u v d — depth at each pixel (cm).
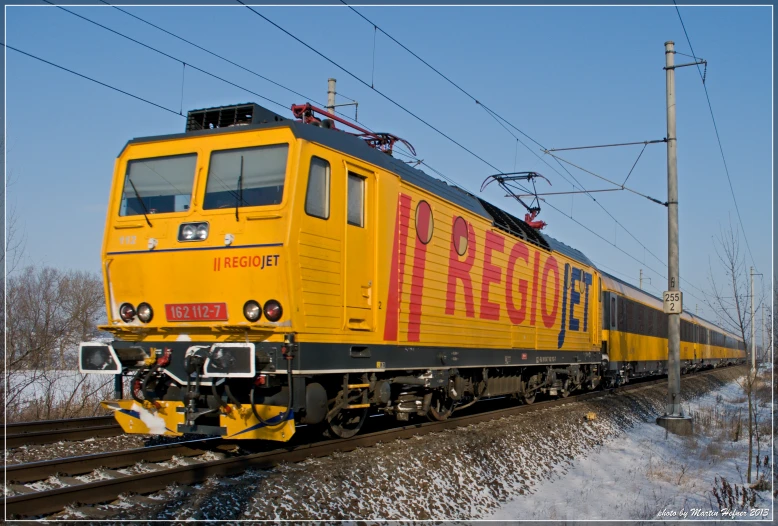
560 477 1093
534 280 1585
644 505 933
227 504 627
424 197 1078
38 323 1512
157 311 837
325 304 822
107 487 628
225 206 818
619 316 2386
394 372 1023
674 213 1800
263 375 768
